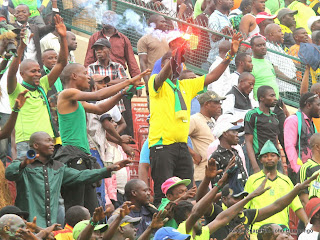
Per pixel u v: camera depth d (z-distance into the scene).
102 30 37.00
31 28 35.75
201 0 42.75
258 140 32.09
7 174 23.89
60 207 24.88
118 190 31.22
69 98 25.47
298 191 24.61
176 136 27.66
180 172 27.92
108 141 31.33
